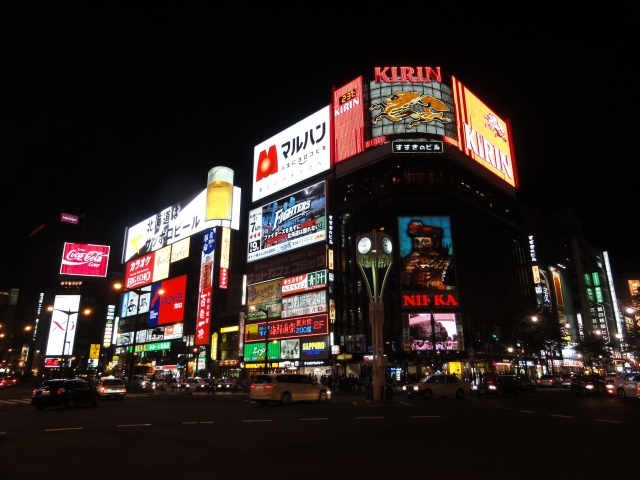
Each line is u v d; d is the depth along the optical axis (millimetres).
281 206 77750
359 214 72375
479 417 18359
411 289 62406
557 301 97812
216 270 90312
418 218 66125
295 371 67375
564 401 28469
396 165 71188
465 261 69375
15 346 155875
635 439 12266
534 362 77562
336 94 79250
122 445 11680
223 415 19781
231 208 98250
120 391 32000
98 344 125250
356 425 15719
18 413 21359
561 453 10312
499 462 9391
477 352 63812
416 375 58281
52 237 161625
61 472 8742
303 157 80750
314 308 67062
